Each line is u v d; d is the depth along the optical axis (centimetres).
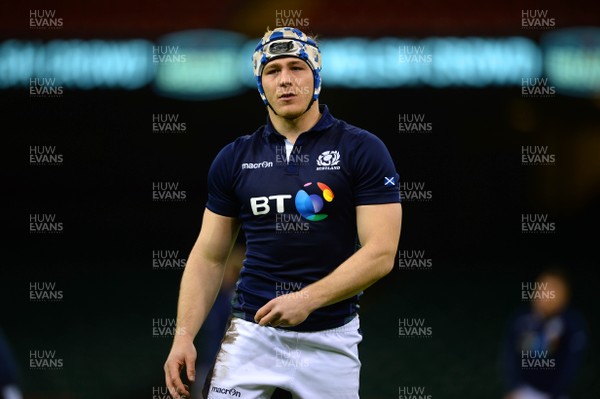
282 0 4759
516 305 5331
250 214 1256
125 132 6147
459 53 4838
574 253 6309
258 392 1244
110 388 3362
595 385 3341
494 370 3809
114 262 6241
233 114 6050
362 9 4809
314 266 1234
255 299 1252
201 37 4834
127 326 4597
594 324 4716
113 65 4859
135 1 4828
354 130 1251
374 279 1177
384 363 3919
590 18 4803
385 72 4794
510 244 6266
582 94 4934
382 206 1205
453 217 6269
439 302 5391
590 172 6153
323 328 1241
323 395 1246
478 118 5969
